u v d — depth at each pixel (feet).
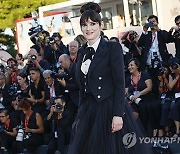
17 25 75.56
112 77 19.12
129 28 51.26
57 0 95.40
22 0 96.17
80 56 20.01
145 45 40.37
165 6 50.37
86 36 19.43
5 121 41.37
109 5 58.80
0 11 97.09
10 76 48.93
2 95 46.44
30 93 42.06
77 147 19.35
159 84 35.86
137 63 36.32
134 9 55.11
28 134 38.81
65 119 36.06
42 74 42.68
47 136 38.65
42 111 40.65
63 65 38.60
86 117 19.43
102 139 19.02
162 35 40.22
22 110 40.06
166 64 36.06
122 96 18.74
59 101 36.37
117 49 19.16
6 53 67.21
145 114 34.65
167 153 31.99
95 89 19.11
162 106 34.04
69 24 63.67
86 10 19.48
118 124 18.56
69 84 37.11
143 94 35.63
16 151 39.52
